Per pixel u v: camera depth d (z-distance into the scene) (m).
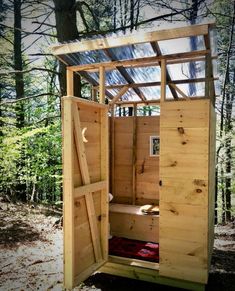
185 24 3.06
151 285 3.66
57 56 3.84
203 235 3.27
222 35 10.34
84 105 3.40
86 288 3.56
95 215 3.65
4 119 8.86
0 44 11.17
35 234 5.59
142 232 4.69
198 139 3.26
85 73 4.52
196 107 3.27
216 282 3.75
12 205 8.05
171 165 3.40
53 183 9.82
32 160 8.80
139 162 5.37
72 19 6.34
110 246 4.35
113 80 4.99
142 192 5.34
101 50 3.67
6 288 3.50
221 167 10.82
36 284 3.61
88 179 3.42
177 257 3.40
